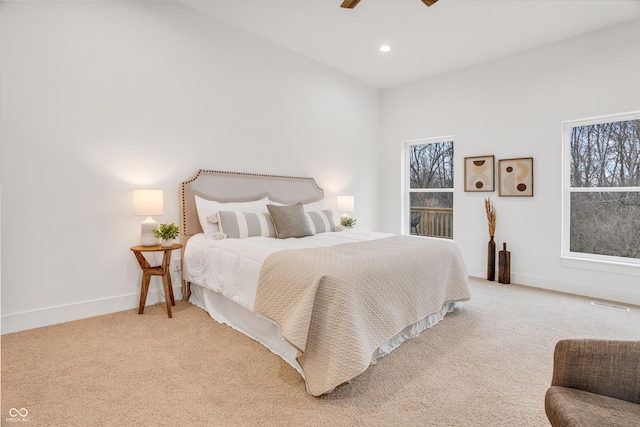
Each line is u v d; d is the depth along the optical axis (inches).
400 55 159.6
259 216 126.2
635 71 123.1
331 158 180.5
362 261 80.7
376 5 118.6
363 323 71.7
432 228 194.4
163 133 118.9
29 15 92.7
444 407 61.7
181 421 57.1
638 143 127.6
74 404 61.1
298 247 98.6
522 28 131.8
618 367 39.3
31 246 94.3
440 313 106.3
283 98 156.3
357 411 60.4
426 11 121.6
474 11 120.8
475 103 167.2
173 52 120.6
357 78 191.5
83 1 101.5
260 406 61.4
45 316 96.7
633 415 34.5
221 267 100.7
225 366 75.5
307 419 58.1
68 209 100.3
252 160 145.4
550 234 144.1
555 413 36.6
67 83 99.0
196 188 125.6
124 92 109.9
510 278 154.4
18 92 91.4
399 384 69.2
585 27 130.1
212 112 131.8
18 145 91.7
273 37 145.8
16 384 67.0
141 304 107.4
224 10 125.2
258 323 88.7
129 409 60.0
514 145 153.9
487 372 74.2
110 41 106.8
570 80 137.9
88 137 103.2
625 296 125.4
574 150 142.0
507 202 156.4
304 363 68.5
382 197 211.3
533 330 97.7
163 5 118.0
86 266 103.9
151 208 106.1
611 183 133.7
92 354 80.0
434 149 192.2
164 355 80.1
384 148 209.3
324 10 123.3
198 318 104.8
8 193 90.4
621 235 132.0
